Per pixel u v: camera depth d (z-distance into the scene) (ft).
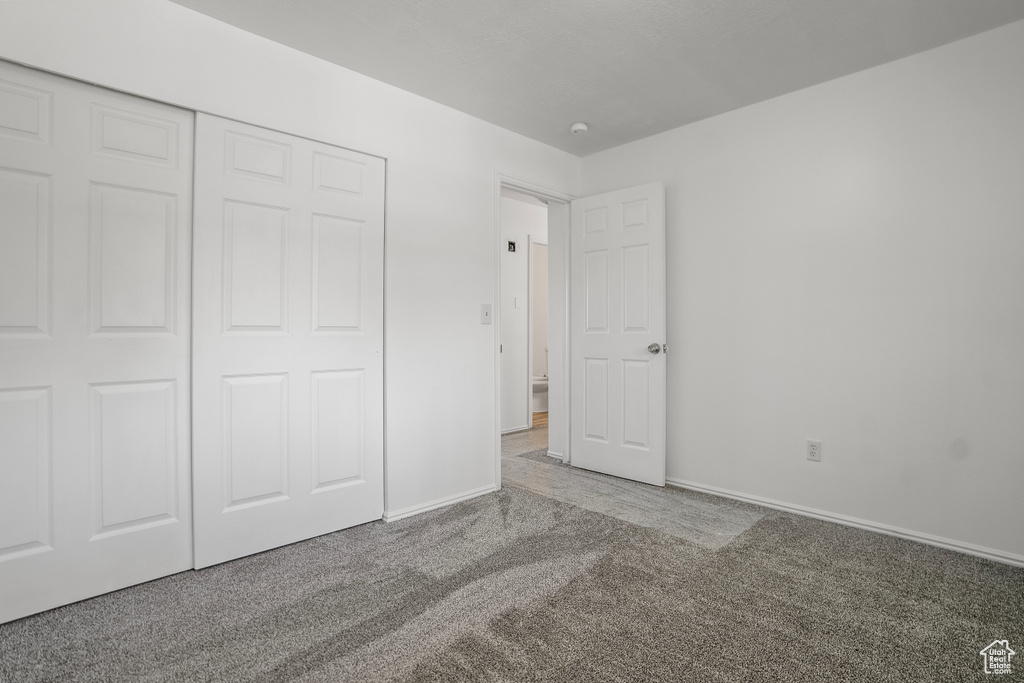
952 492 7.61
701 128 10.37
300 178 7.73
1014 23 7.08
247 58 7.14
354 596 6.17
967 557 7.33
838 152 8.65
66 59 5.76
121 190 6.26
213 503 6.98
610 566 7.00
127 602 6.02
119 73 6.11
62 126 5.85
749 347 9.75
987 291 7.33
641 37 7.36
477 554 7.38
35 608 5.73
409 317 9.06
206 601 6.04
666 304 11.01
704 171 10.34
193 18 6.67
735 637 5.32
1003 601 6.08
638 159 11.41
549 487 10.73
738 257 9.87
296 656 5.00
